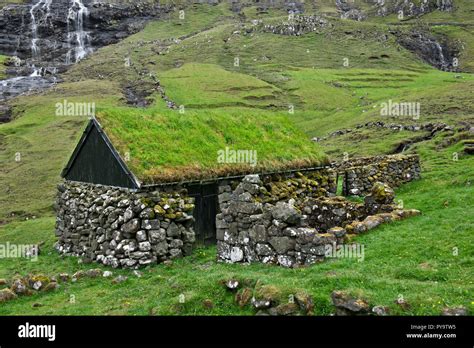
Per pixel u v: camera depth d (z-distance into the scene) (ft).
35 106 296.92
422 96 254.88
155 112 86.48
